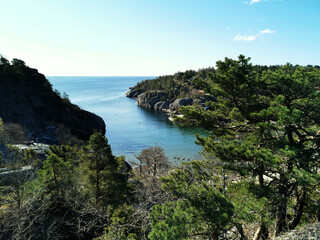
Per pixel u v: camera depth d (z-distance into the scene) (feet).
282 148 31.81
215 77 37.29
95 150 55.98
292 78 34.81
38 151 132.87
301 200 36.27
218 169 41.88
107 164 57.57
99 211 47.83
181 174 34.94
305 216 41.24
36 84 264.93
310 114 35.65
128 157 191.52
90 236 51.06
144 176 99.14
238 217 27.45
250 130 41.55
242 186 34.01
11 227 45.60
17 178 54.80
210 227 25.89
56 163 57.98
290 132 34.53
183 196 28.99
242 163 35.45
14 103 233.55
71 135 243.40
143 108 538.06
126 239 37.19
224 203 26.48
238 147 34.35
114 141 244.63
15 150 102.73
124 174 62.39
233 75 35.99
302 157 30.01
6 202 50.26
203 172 37.58
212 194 27.73
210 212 25.84
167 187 32.19
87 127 279.28
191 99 442.50
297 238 26.81
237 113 40.50
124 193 59.31
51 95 270.46
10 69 248.32
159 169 118.21
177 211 26.43
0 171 71.56
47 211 55.26
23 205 49.11
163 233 23.52
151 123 351.87
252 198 31.50
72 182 59.82
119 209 48.55
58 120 260.21
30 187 54.29
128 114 443.73
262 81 35.99
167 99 536.01
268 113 32.09
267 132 35.37
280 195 32.55
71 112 276.00
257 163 33.83
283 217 34.94
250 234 40.91
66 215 56.54
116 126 331.57
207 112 43.83
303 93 33.65
